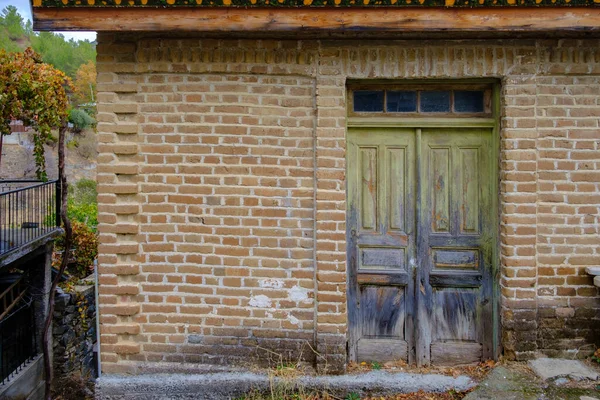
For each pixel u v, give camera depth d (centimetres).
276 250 435
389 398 420
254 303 439
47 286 714
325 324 432
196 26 382
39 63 601
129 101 433
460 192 452
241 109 430
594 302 428
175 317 442
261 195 434
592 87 419
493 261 449
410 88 447
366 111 450
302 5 375
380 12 376
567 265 427
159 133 434
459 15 375
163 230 439
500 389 389
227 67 428
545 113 421
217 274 439
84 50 3931
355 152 454
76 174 2045
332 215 427
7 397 605
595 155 422
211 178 434
